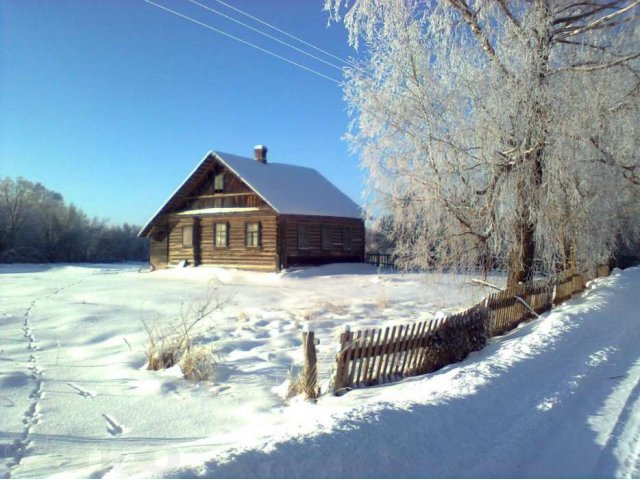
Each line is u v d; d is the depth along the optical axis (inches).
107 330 443.8
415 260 469.1
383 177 478.9
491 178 439.5
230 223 1194.0
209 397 272.7
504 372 269.4
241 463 140.6
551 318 428.8
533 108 432.5
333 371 290.8
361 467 154.9
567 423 219.8
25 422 225.3
